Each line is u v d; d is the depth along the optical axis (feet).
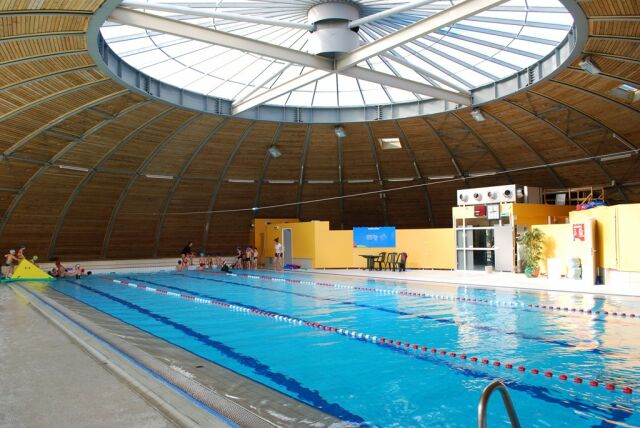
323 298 52.06
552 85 60.85
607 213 56.80
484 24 51.31
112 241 94.53
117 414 15.31
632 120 65.72
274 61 63.36
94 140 71.72
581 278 61.98
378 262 88.17
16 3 34.06
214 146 85.81
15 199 75.41
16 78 48.32
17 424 14.48
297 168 96.48
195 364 24.73
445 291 55.57
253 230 108.58
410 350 28.02
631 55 47.47
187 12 41.42
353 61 51.98
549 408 18.65
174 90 68.23
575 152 79.05
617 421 17.34
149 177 87.25
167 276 85.46
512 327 34.12
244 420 15.87
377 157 93.25
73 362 22.13
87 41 44.11
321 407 18.81
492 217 77.10
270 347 29.04
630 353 26.63
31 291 60.18
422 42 56.75
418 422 17.34
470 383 21.80
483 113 73.31
